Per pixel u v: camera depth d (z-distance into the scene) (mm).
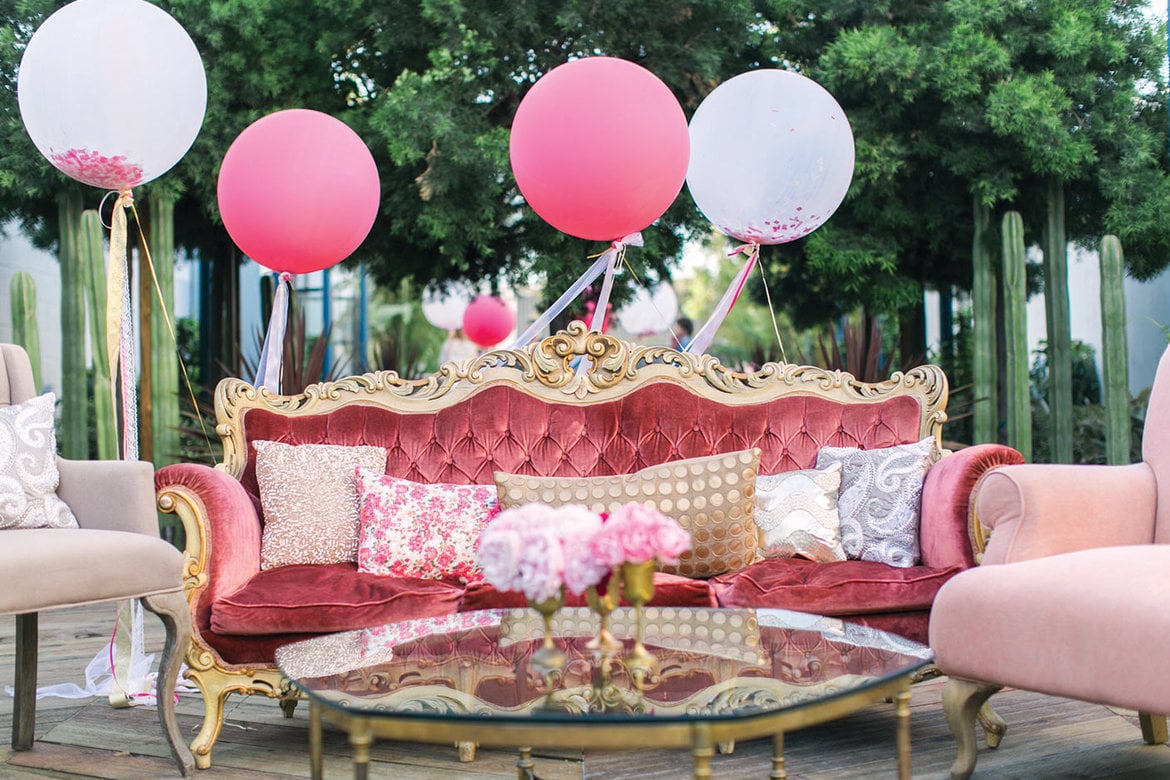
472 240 6793
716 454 3178
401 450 3230
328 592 2650
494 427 3248
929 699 3096
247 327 9109
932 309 9141
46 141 3133
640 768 2508
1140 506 2477
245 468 3117
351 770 2504
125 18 3092
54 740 2779
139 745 2732
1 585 2236
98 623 4305
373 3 6609
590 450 3252
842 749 2627
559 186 3225
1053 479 2361
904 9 6793
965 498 2844
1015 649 2051
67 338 5293
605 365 3322
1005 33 6578
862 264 6887
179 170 6309
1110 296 5148
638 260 6969
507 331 7906
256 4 6395
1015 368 5363
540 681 1757
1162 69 6730
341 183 3455
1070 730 2732
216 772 2506
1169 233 6754
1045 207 6906
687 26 6793
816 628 2121
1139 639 1854
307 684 1750
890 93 6598
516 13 6461
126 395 3398
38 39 3100
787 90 3543
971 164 6547
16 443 2699
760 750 2635
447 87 6461
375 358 6137
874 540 3004
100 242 4625
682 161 3283
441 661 1900
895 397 3344
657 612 2307
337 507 3004
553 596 1705
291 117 3492
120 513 2660
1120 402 5133
